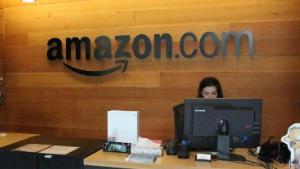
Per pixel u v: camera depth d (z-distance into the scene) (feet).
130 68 12.37
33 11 13.50
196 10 11.53
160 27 11.94
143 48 12.17
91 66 12.82
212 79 10.36
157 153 8.02
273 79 11.01
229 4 11.22
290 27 10.77
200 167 7.09
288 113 10.94
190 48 11.67
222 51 11.32
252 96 11.21
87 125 13.02
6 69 14.01
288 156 7.41
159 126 12.16
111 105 12.67
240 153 8.27
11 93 14.02
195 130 7.65
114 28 12.46
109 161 7.73
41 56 13.50
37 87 13.65
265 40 10.99
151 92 12.19
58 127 13.43
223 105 7.55
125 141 8.48
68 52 13.02
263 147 7.73
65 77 13.23
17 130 14.03
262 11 10.95
